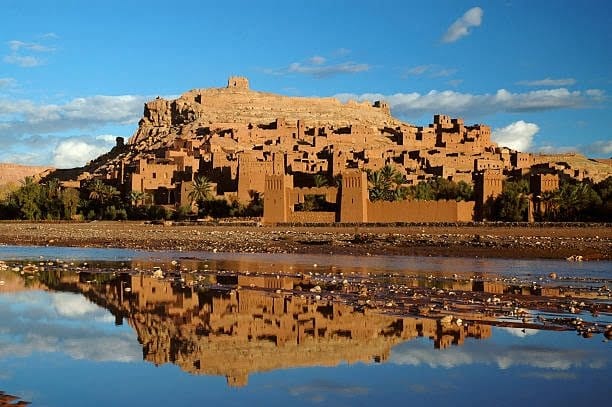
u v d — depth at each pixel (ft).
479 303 106.52
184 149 639.35
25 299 116.37
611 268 171.63
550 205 361.10
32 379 63.82
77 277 154.20
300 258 212.84
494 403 56.03
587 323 88.69
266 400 57.36
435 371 65.87
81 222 449.89
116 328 88.43
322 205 370.53
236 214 424.05
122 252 251.19
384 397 57.98
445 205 339.36
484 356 71.41
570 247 223.10
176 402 56.95
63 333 85.30
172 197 492.13
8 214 508.53
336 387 61.00
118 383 62.49
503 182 405.18
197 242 289.53
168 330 86.99
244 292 123.85
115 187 545.03
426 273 158.71
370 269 170.60
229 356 72.64
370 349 75.36
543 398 57.16
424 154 615.98
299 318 94.73
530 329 85.30
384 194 406.00
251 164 461.78
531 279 144.25
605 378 62.69
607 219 349.20
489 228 298.15
